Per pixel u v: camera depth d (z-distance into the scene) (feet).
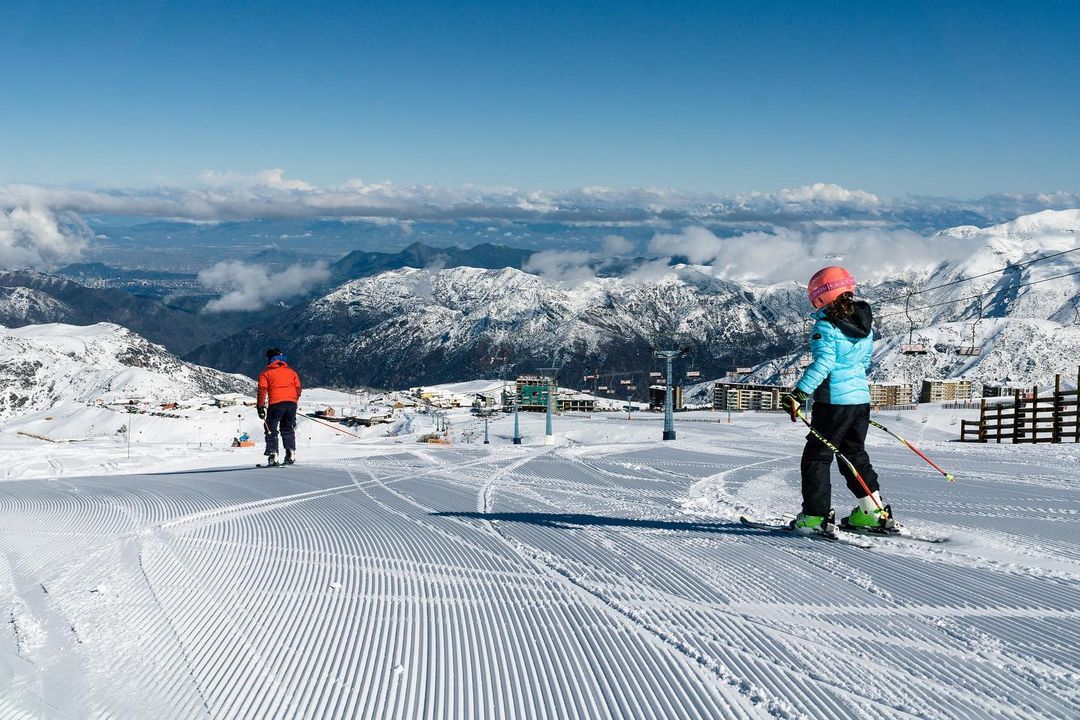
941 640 14.03
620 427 226.79
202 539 23.04
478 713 11.22
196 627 14.90
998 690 11.77
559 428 248.32
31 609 16.06
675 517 26.71
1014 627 14.74
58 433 416.46
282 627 14.93
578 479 37.52
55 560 20.42
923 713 11.01
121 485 37.35
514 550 21.45
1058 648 13.57
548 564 19.81
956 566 19.44
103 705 11.39
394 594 17.17
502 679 12.43
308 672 12.71
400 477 38.58
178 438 330.34
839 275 22.81
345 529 24.58
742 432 148.56
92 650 13.67
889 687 11.93
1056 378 78.43
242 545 22.20
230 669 12.83
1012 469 40.86
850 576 18.49
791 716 10.98
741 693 11.84
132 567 19.62
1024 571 18.89
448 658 13.33
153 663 13.07
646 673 12.63
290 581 18.26
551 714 11.16
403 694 11.87
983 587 17.47
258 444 122.93
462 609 16.07
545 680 12.38
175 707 11.39
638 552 21.15
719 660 13.12
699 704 11.46
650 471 40.75
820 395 23.07
